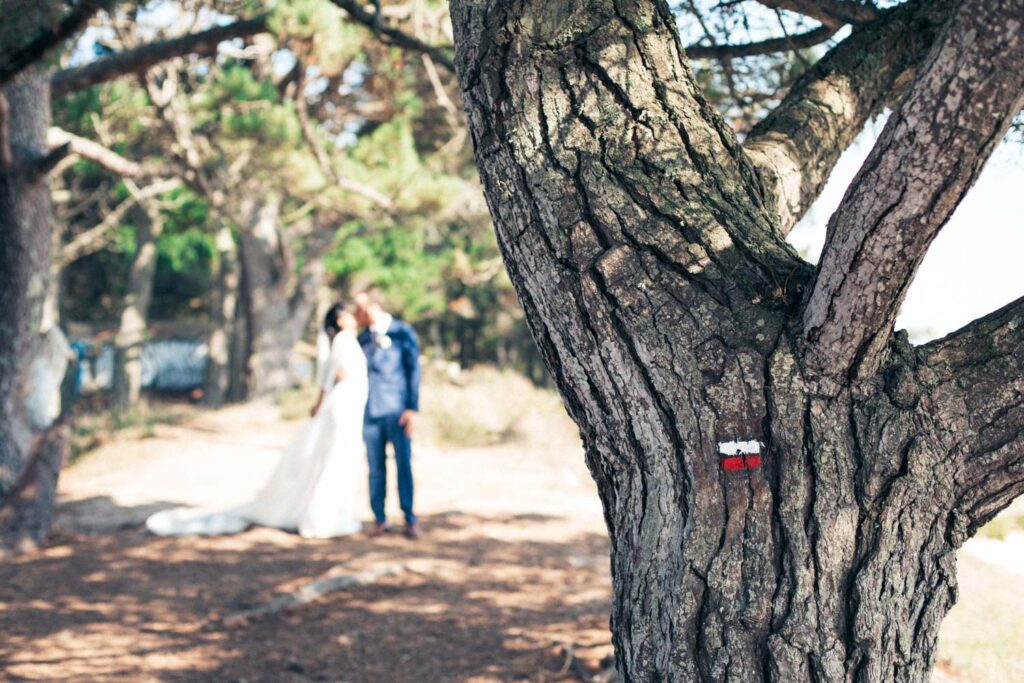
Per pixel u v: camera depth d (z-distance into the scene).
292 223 22.80
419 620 5.15
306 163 13.41
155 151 16.11
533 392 15.67
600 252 1.88
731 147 2.11
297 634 4.95
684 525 1.84
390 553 6.67
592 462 2.09
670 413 1.83
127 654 4.61
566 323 1.92
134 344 27.45
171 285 41.91
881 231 1.63
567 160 1.93
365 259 26.92
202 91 13.14
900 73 2.66
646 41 2.05
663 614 1.85
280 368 23.00
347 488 7.34
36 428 7.53
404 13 6.65
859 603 1.74
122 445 12.96
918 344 1.90
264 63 15.52
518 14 1.99
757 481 1.79
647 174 1.94
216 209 14.34
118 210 21.66
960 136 1.54
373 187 14.32
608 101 1.97
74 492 9.38
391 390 7.20
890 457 1.77
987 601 4.69
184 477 10.34
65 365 7.89
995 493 1.82
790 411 1.79
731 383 1.80
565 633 4.79
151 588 5.86
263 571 6.23
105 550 6.88
